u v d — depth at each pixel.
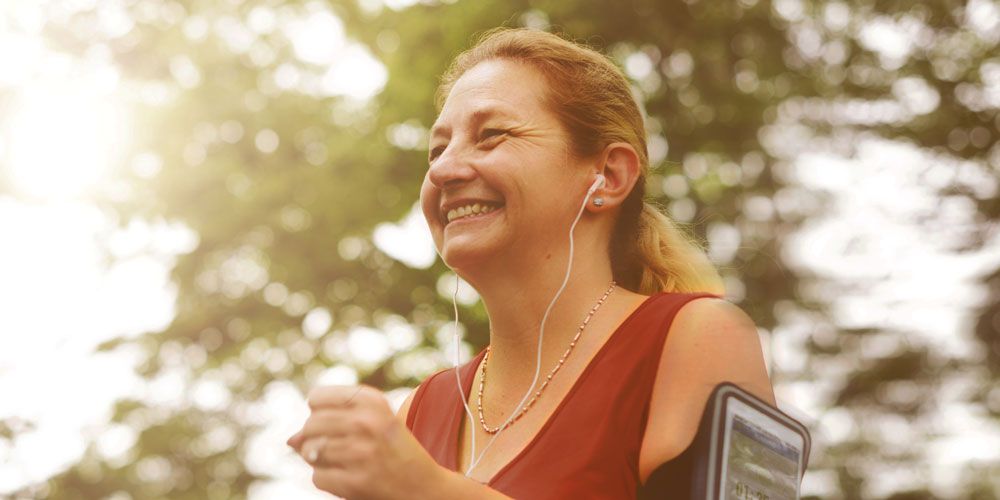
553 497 1.58
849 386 11.35
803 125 12.01
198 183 11.74
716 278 2.02
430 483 1.34
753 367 1.62
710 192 11.33
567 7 10.59
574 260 1.80
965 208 11.84
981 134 11.90
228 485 12.35
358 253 11.44
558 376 1.76
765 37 11.65
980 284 11.59
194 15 12.85
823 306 11.24
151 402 12.41
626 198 1.92
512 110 1.80
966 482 11.79
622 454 1.60
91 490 12.37
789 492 1.50
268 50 12.52
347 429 1.33
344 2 11.79
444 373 2.02
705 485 1.44
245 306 11.57
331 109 12.09
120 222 11.84
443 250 1.81
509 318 1.81
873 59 12.04
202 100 12.15
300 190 11.37
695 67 11.35
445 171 1.78
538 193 1.77
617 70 1.93
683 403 1.58
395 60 11.05
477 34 2.17
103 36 12.92
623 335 1.69
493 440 1.76
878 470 11.55
